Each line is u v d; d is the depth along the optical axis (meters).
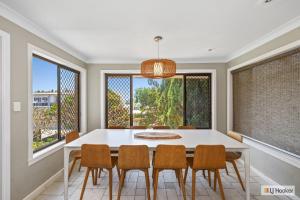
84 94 4.36
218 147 2.17
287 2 1.88
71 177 3.07
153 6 1.95
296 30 2.31
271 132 2.88
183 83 4.71
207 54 4.02
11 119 2.07
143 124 4.92
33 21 2.31
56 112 3.41
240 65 3.70
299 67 2.35
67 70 3.83
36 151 2.74
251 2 1.88
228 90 4.30
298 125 2.37
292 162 2.36
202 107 4.69
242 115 3.81
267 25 2.45
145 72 2.75
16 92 2.16
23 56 2.27
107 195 2.50
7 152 1.99
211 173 3.26
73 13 2.10
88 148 2.20
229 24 2.42
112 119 4.74
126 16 2.18
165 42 3.17
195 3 1.89
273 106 2.83
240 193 2.56
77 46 3.41
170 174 3.22
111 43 3.22
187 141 2.52
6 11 1.97
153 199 2.29
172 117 4.88
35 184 2.50
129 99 4.75
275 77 2.78
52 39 2.89
